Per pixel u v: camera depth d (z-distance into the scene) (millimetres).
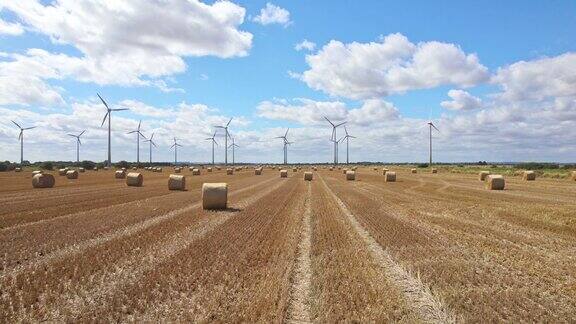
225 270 13930
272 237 19312
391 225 22906
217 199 28891
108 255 15711
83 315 10273
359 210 28938
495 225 23391
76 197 35188
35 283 12508
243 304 10977
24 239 18188
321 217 25703
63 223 22250
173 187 44250
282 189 46688
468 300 11539
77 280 12852
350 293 11953
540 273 14172
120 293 11680
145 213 26266
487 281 13188
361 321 10062
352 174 66188
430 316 10547
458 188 48781
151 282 12641
